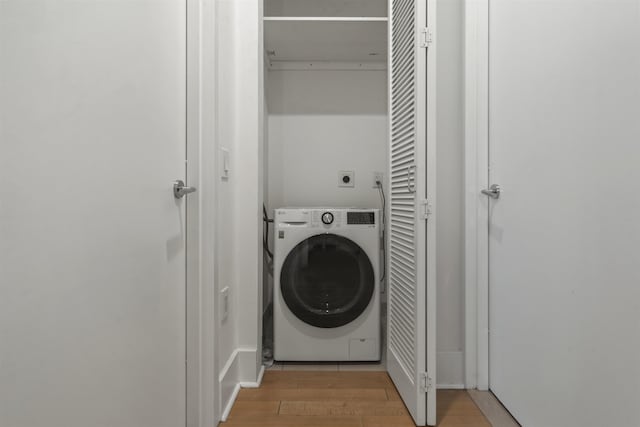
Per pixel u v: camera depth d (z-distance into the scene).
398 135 1.61
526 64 1.25
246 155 1.63
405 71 1.51
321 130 2.43
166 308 1.04
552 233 1.10
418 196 1.33
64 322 0.62
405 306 1.48
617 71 0.84
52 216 0.59
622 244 0.83
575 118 0.99
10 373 0.52
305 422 1.35
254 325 1.63
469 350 1.59
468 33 1.57
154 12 0.95
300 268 1.83
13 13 0.52
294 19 1.86
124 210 0.81
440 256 1.64
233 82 1.59
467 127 1.58
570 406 1.02
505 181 1.41
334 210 1.84
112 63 0.76
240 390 1.59
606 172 0.87
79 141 0.66
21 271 0.53
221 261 1.39
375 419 1.37
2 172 0.50
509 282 1.38
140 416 0.88
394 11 1.71
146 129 0.91
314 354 1.83
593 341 0.92
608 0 0.86
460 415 1.39
